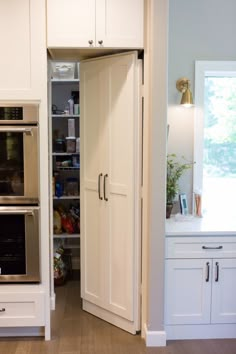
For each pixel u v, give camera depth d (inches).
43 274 104.0
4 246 102.6
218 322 107.2
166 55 97.7
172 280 105.2
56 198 152.6
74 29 99.2
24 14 98.1
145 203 104.0
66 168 154.5
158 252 102.0
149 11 98.4
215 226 110.3
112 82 107.9
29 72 99.7
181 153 127.7
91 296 121.0
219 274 105.8
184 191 129.0
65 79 149.6
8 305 103.8
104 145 111.9
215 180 134.6
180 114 126.6
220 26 124.6
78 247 159.2
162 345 103.3
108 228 112.7
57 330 111.5
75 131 155.8
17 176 101.5
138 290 108.0
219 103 132.6
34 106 99.7
